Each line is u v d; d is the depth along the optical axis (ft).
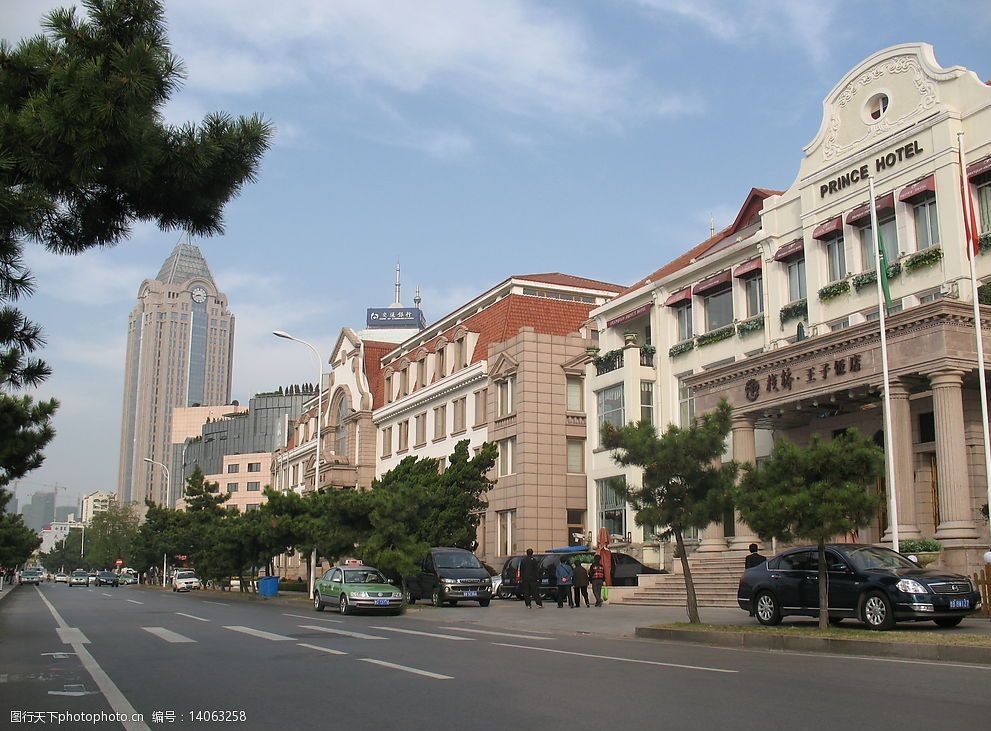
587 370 132.87
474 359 157.17
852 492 51.83
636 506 64.75
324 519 115.55
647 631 60.08
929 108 83.05
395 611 91.56
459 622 76.95
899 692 31.96
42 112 30.63
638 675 37.63
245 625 70.85
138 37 32.42
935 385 71.82
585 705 29.94
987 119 78.33
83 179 32.17
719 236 122.93
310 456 237.45
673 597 90.53
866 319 86.99
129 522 393.70
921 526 82.12
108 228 36.19
